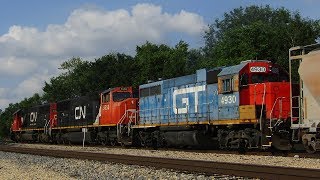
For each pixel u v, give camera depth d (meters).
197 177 13.79
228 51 58.78
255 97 23.08
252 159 19.50
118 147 33.81
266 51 55.66
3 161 25.25
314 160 18.22
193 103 27.28
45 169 19.45
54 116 47.75
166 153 25.08
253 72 23.67
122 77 64.31
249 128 22.91
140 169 16.83
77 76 81.75
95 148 33.31
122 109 33.84
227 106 24.41
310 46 20.12
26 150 31.25
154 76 66.88
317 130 19.48
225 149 26.00
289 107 22.59
